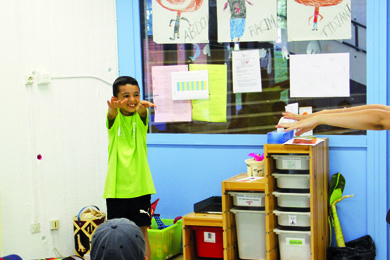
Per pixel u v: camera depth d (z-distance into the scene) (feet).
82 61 11.48
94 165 11.80
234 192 10.14
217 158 11.60
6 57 10.27
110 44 11.96
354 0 10.50
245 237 10.33
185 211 11.94
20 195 10.58
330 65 10.75
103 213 11.30
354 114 6.00
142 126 10.02
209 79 11.53
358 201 10.72
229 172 11.54
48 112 10.98
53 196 11.12
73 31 11.31
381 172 10.48
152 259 11.02
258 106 11.25
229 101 11.44
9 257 6.00
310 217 9.63
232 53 11.34
